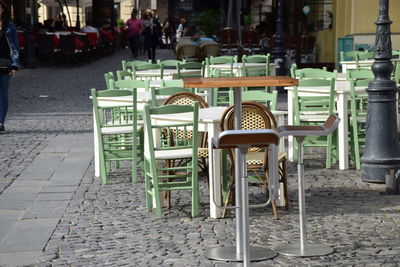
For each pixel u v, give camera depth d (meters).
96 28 43.03
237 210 7.64
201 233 8.55
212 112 10.19
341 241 8.12
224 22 40.28
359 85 12.54
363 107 13.62
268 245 8.05
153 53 40.34
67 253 7.86
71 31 38.78
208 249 7.90
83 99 22.92
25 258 7.73
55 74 32.00
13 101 22.55
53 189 10.96
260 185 9.92
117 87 12.74
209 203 9.98
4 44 16.25
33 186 11.19
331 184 11.02
